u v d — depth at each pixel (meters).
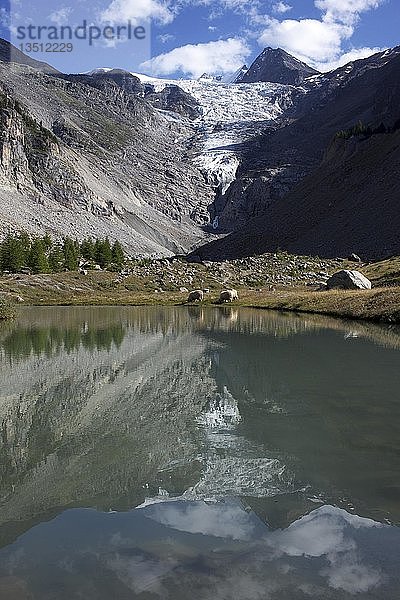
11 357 21.73
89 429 10.96
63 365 19.48
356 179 155.12
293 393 14.04
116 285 97.69
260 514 6.94
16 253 110.56
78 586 5.25
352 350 22.30
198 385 15.45
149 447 9.73
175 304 75.38
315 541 6.18
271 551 5.97
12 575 5.46
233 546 6.05
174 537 6.25
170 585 5.27
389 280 63.62
